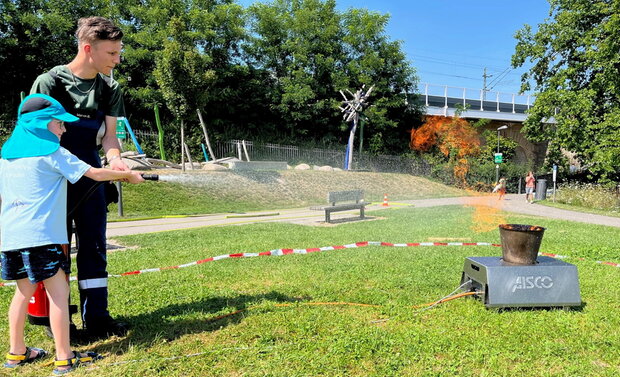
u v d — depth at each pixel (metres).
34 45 23.17
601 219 15.20
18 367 2.87
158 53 24.73
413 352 3.05
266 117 31.55
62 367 2.78
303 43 31.75
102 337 3.37
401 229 10.31
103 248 3.47
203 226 11.36
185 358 2.94
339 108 30.67
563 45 23.72
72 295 4.59
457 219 12.90
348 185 23.72
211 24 27.58
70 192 3.26
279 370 2.79
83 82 3.29
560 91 22.88
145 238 8.73
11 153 2.85
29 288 2.88
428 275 5.44
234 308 3.99
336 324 3.58
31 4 24.39
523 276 4.07
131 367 2.81
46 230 2.76
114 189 3.60
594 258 6.91
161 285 4.92
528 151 41.84
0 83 23.62
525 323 3.67
